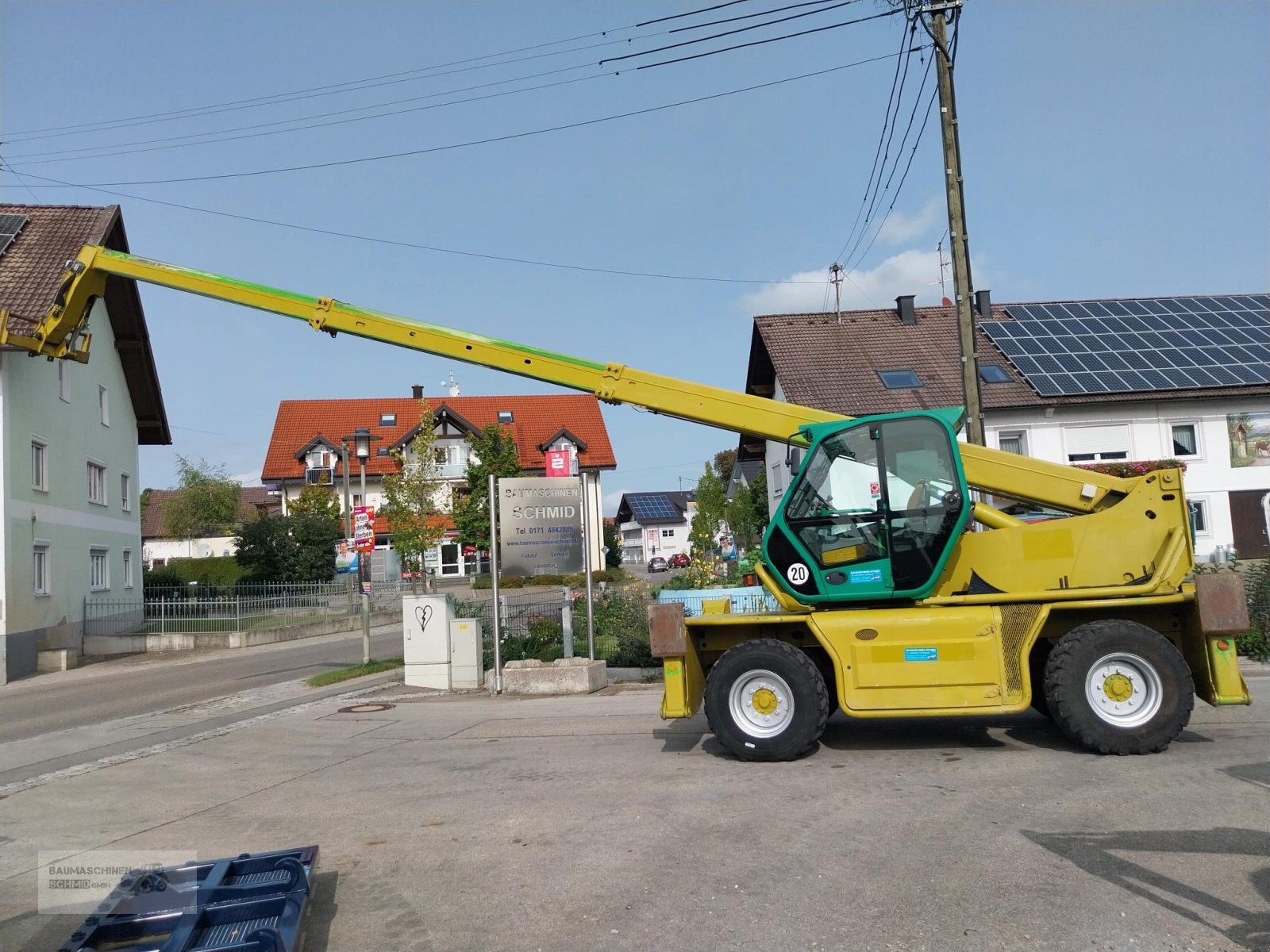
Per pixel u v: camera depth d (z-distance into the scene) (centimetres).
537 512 1384
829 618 823
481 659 1434
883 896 484
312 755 965
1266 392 2745
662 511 10175
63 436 2597
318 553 4019
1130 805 618
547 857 574
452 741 997
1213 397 2744
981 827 585
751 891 500
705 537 3234
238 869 534
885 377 2927
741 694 811
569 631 1395
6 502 2228
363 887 543
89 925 446
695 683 868
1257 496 2773
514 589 4659
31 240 2639
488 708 1219
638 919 472
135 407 3275
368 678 1627
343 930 480
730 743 803
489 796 736
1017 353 2966
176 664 2361
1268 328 3044
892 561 837
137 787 855
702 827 616
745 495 3562
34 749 1104
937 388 2856
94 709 1540
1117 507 836
